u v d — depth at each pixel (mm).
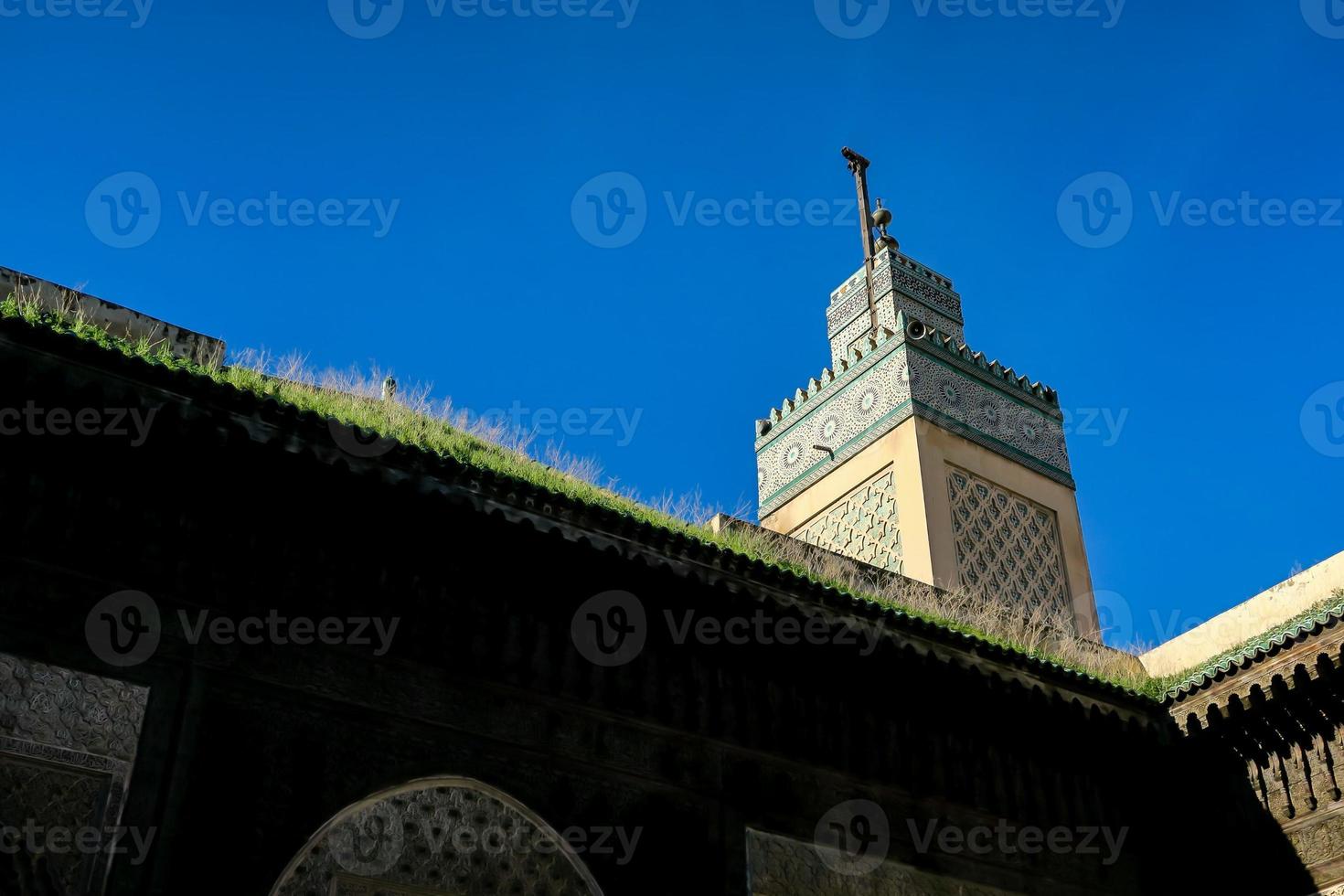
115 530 8406
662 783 9750
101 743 7934
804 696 10641
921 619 10625
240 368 11070
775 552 12766
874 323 17312
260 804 8242
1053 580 16188
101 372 8031
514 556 9367
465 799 9062
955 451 16094
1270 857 11547
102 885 7609
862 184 18672
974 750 11359
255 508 8742
